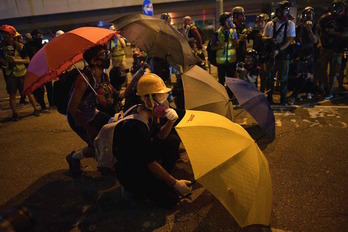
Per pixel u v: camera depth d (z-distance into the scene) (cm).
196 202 300
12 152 458
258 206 221
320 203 285
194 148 226
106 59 309
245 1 2947
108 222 277
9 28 601
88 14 3139
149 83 243
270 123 366
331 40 584
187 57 368
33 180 367
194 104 357
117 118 274
